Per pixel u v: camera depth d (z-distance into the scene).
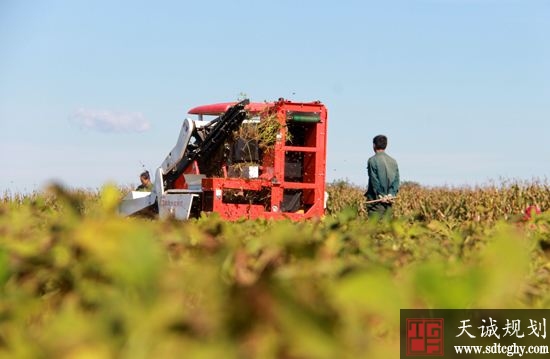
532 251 10.91
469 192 80.19
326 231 11.59
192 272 5.04
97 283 5.89
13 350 4.16
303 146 52.09
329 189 92.75
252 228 13.40
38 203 13.26
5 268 5.93
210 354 3.71
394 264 8.78
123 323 3.93
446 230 14.42
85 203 6.88
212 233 10.08
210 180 50.69
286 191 51.62
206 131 56.59
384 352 3.98
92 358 3.78
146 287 4.18
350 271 5.74
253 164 51.84
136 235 4.26
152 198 58.56
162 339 3.84
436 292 4.38
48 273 6.20
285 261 6.48
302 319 3.63
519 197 71.31
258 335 3.78
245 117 52.38
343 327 3.88
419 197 83.44
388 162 45.66
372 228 12.91
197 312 4.01
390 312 3.88
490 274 4.40
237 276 5.92
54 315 5.72
